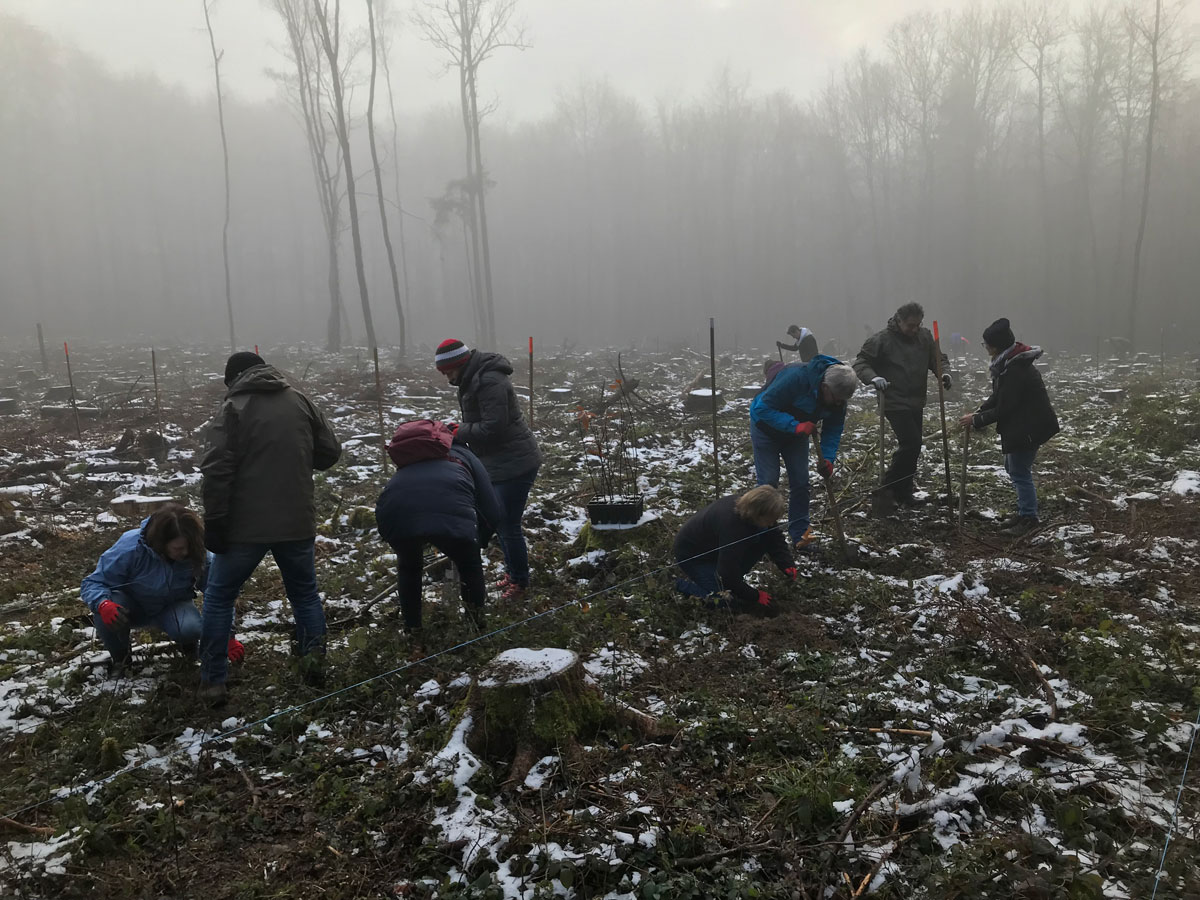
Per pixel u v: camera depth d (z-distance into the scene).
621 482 7.80
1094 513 6.87
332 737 3.50
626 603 5.02
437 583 5.61
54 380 19.86
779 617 4.72
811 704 3.64
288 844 2.82
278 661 4.33
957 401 15.66
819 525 6.64
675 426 12.61
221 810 3.00
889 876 2.49
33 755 3.46
